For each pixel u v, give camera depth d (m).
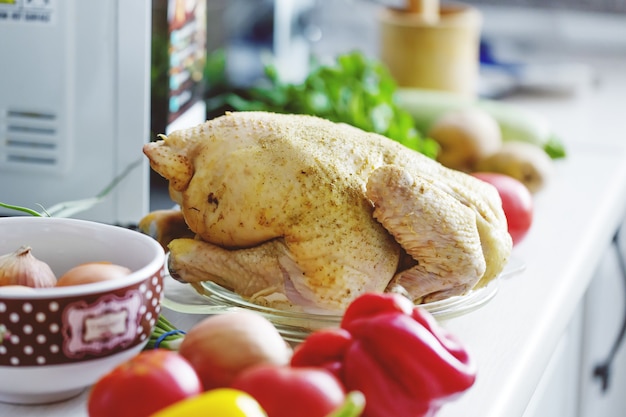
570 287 1.20
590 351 1.54
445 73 1.88
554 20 2.59
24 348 0.87
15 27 1.16
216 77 1.52
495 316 1.10
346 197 1.02
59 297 0.86
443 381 0.86
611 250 1.61
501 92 2.08
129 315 0.89
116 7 1.15
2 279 0.91
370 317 0.88
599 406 1.63
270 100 1.57
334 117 1.53
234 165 1.02
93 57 1.17
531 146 1.58
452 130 1.54
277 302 1.03
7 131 1.19
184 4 1.22
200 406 0.77
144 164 1.19
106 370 0.89
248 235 1.03
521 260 1.21
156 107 1.19
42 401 0.91
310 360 0.87
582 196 1.48
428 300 1.05
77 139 1.19
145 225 1.12
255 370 0.83
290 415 0.81
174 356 0.84
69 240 0.97
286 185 1.01
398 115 1.54
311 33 2.23
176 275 1.05
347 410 0.74
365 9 2.48
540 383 1.21
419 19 1.89
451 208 1.02
